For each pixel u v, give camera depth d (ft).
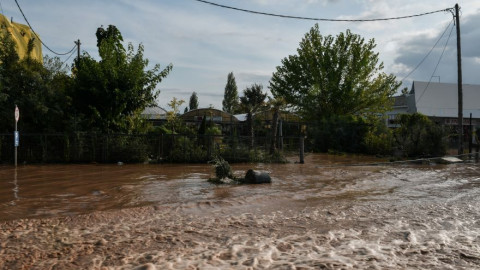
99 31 76.38
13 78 56.08
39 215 22.75
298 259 15.20
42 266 14.25
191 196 29.19
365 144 88.84
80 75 62.08
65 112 59.93
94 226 19.99
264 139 63.98
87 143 56.29
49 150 55.52
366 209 25.07
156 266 14.23
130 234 18.58
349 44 116.78
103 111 61.16
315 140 95.71
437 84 152.56
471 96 156.35
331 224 21.12
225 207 25.12
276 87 123.75
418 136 79.92
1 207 25.00
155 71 65.98
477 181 39.93
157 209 23.99
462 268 14.42
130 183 36.04
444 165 59.31
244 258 15.30
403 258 15.51
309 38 119.14
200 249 16.42
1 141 53.16
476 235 19.15
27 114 56.13
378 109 118.83
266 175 36.94
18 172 44.14
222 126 117.19
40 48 92.53
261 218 22.25
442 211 24.70
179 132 74.49
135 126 64.64
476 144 100.83
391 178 41.83
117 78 61.46
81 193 30.50
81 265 14.38
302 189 33.12
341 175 43.88
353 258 15.40
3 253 15.69
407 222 21.72
